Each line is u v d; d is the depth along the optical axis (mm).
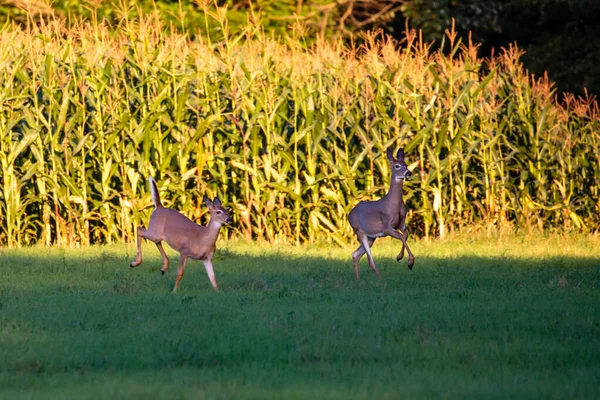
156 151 40281
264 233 40938
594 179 49250
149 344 19109
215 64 41625
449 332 20625
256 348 18906
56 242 40188
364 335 20312
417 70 43750
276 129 41188
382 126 41875
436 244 39375
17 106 38938
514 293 26000
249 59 42719
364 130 42188
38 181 39344
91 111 41594
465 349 18938
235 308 23234
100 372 17203
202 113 41500
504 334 20453
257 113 39875
